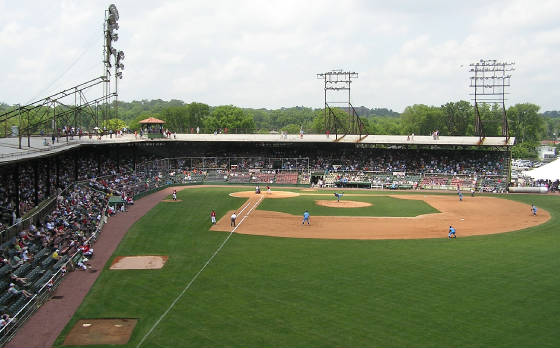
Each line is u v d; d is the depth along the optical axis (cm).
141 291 3141
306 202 7212
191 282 3306
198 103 17750
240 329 2562
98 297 3038
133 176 8038
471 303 2916
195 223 5362
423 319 2684
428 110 16600
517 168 14125
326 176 9825
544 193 8812
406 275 3453
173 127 17375
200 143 11131
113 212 5706
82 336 2498
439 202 7394
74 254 3706
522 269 3606
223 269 3603
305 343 2400
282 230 5053
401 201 7456
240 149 11156
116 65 8188
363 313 2766
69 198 5412
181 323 2644
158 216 5741
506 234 4919
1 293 2977
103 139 7625
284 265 3706
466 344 2392
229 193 8181
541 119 17862
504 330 2548
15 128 6291
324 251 4150
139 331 2550
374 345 2380
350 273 3503
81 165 7344
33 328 2594
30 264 3438
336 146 11025
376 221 5647
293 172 10106
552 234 4931
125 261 3828
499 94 9906
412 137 10106
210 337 2472
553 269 3609
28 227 4044
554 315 2744
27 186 5372
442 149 10681
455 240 4616
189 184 9456
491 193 8762
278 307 2856
